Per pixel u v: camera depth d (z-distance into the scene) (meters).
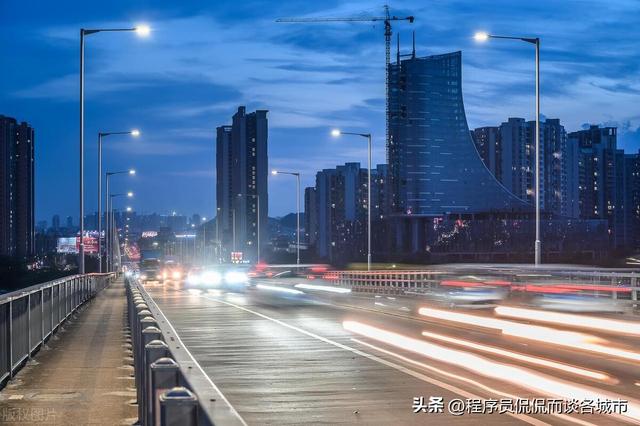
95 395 13.59
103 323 29.44
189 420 4.89
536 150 43.50
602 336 21.33
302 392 13.96
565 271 34.47
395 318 30.34
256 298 48.44
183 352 8.52
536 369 16.42
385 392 13.87
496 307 29.14
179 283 85.56
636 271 35.44
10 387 14.34
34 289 18.56
